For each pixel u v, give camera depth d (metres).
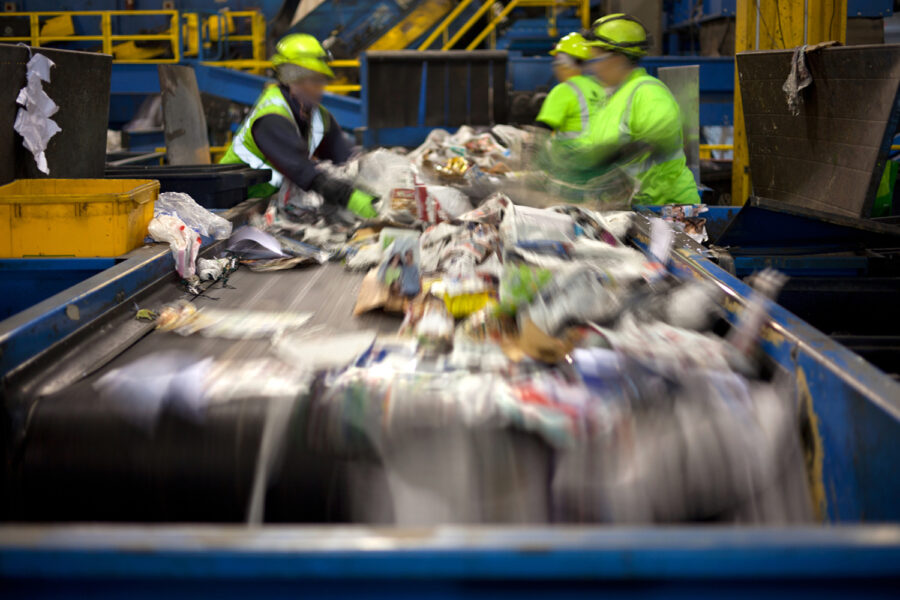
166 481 1.70
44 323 1.92
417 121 8.07
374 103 7.96
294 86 4.47
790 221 3.81
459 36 10.82
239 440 1.71
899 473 1.34
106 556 1.01
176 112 6.21
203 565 1.02
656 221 3.34
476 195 3.97
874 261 3.69
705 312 2.24
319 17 10.84
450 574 1.02
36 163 3.68
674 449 1.61
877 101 3.81
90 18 11.19
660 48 11.17
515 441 1.66
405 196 3.89
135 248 3.04
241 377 1.89
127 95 11.27
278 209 4.25
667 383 1.76
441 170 4.44
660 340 2.00
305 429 1.71
